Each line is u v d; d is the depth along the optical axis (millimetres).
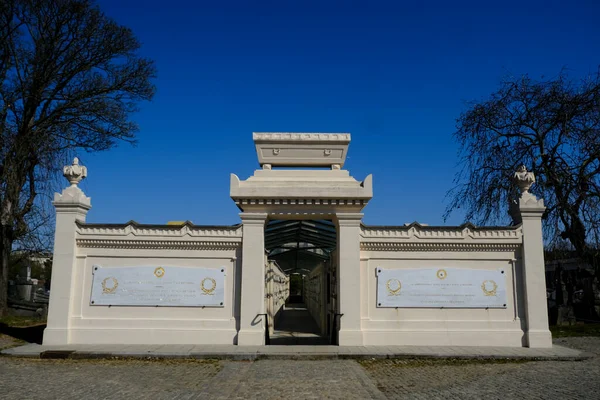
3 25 19156
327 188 13625
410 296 13719
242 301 13375
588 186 19719
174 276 13633
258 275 13531
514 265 13969
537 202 14055
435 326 13594
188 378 9625
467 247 13906
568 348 13398
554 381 9477
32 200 20656
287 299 51562
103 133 21484
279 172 14461
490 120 21750
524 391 8578
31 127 19906
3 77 19656
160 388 8719
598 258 19984
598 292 22547
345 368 10789
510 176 20500
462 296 13758
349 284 13531
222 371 10367
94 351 12086
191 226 13711
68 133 20422
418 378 9820
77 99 20250
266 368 10750
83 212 14047
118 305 13469
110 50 20781
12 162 18422
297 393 8406
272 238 18719
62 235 13562
